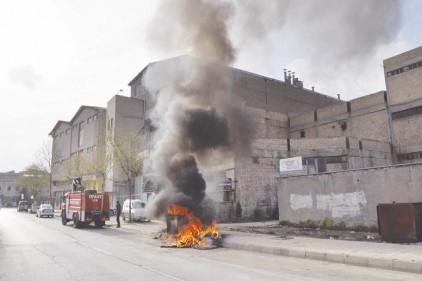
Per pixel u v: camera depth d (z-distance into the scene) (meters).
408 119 31.88
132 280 7.59
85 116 57.72
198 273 8.30
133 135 33.12
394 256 9.25
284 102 47.59
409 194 14.34
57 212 54.44
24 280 7.80
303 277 7.75
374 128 34.78
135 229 22.34
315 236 14.77
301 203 18.69
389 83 33.69
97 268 9.16
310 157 28.03
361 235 14.41
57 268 9.24
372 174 15.63
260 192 25.80
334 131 38.56
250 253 11.92
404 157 31.86
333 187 17.14
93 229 23.38
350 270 8.61
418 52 31.39
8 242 15.77
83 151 57.06
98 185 46.00
